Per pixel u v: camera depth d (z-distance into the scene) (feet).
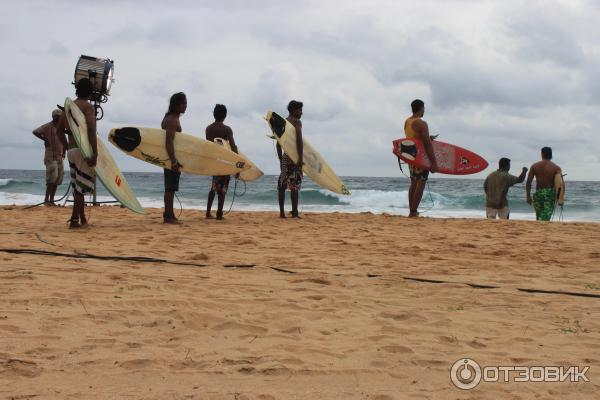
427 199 76.33
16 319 10.87
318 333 10.91
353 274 16.57
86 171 24.90
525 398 8.06
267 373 8.70
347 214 36.68
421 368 9.19
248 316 11.89
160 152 28.07
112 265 16.62
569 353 10.04
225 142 30.89
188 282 14.67
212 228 26.71
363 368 9.07
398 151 34.42
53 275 14.70
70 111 22.94
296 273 16.47
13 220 28.60
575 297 14.33
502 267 18.26
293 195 32.37
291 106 32.30
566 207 72.43
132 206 27.14
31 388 7.82
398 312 12.49
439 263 18.81
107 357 9.13
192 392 7.86
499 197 37.06
